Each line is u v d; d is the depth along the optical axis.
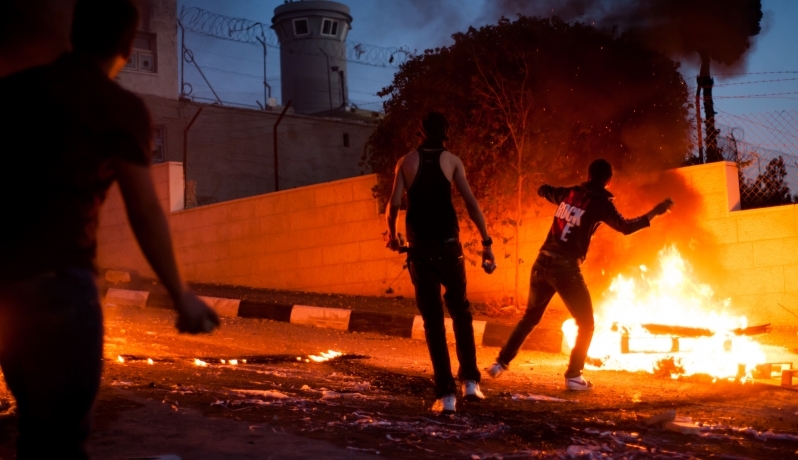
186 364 6.97
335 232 15.09
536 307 6.75
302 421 4.43
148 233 2.16
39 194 2.08
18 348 2.10
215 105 30.92
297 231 15.69
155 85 29.91
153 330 9.59
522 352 9.27
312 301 13.69
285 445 3.84
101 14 2.24
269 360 7.66
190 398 4.97
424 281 5.38
